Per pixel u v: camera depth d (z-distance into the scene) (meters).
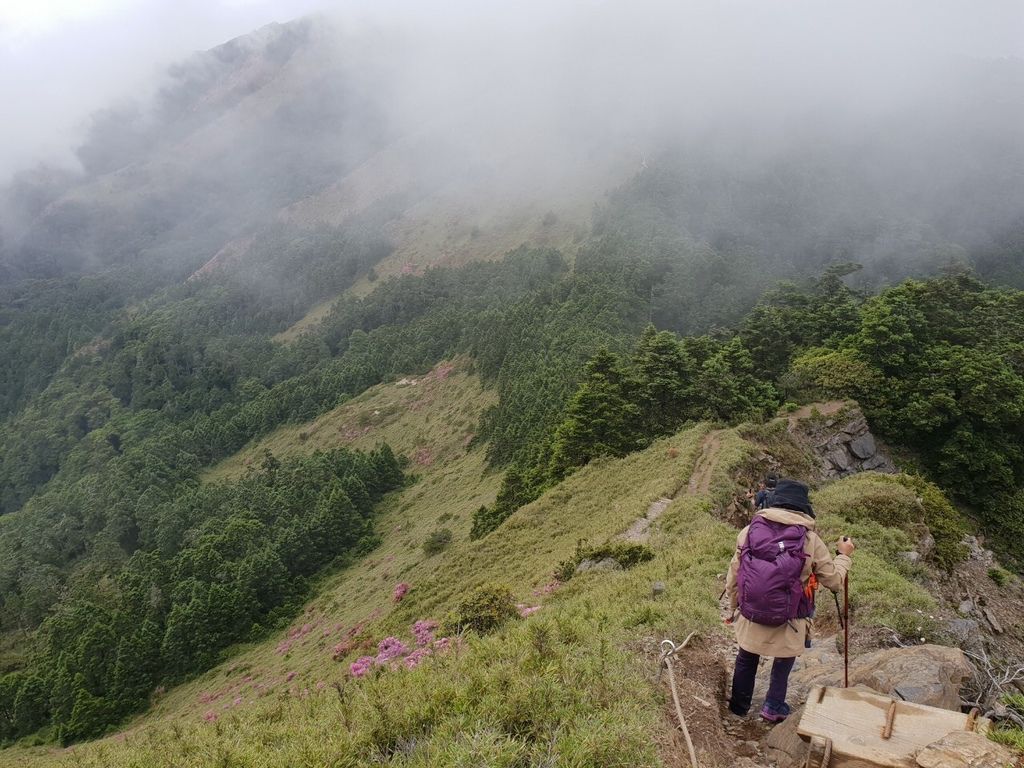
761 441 33.41
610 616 9.39
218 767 5.60
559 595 15.51
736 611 6.01
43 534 99.94
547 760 4.62
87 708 51.78
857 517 18.11
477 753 4.58
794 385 40.66
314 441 121.50
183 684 54.94
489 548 29.31
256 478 101.31
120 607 67.62
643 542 18.66
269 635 59.03
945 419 36.62
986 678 6.76
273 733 6.92
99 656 56.56
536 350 96.94
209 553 69.88
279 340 195.38
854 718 4.86
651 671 6.89
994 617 18.20
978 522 35.62
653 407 39.47
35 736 54.84
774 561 5.41
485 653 7.21
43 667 60.44
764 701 6.16
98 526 101.06
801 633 5.63
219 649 58.12
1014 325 44.03
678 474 26.48
